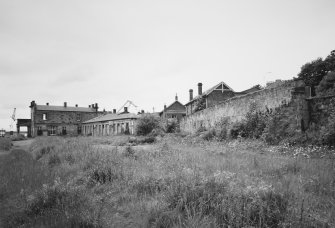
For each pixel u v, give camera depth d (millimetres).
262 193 4688
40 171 9203
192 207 4414
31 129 64188
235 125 18250
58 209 5094
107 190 6293
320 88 17656
